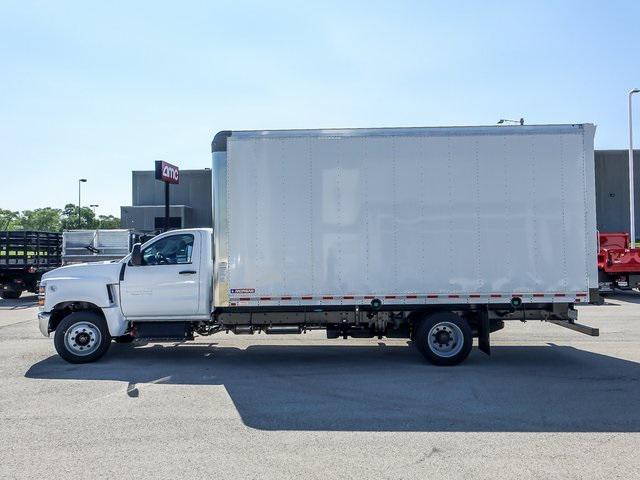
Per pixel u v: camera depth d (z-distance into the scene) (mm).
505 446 5242
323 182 8797
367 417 6195
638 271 18734
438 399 6914
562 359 9406
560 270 8734
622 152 33500
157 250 9391
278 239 8820
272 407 6609
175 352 10281
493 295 8727
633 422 5957
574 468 4699
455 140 8766
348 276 8789
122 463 4848
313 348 10703
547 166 8742
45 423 5996
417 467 4734
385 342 11398
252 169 8836
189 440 5441
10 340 11711
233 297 8836
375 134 8766
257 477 4535
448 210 8758
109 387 7605
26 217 100312
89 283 9203
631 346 10672
